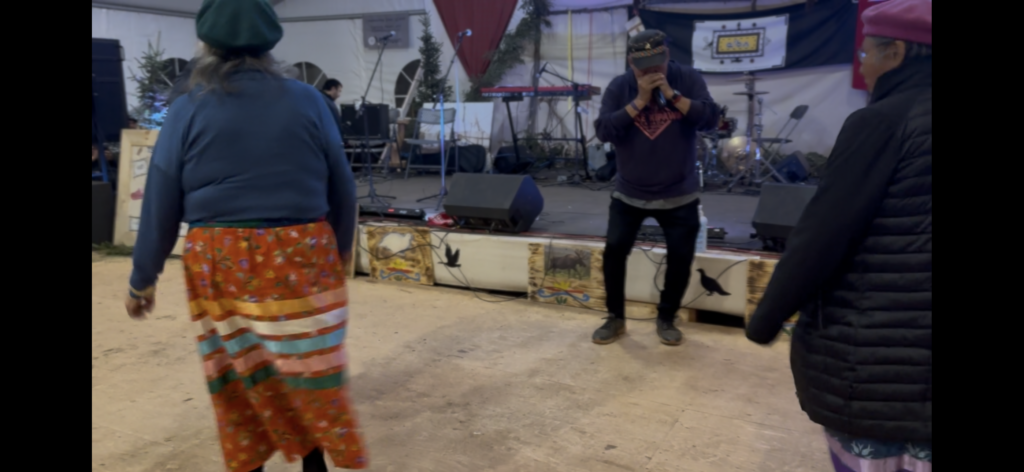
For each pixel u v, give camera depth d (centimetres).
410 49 1016
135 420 250
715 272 343
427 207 542
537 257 388
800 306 122
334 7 1052
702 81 300
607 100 309
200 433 241
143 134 540
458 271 418
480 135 848
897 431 116
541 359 306
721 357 304
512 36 940
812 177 746
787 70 799
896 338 114
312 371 167
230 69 159
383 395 270
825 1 765
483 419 248
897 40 112
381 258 445
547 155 915
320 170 169
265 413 174
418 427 242
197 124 157
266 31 160
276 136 159
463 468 214
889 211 112
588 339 330
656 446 225
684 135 294
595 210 526
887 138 110
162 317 373
